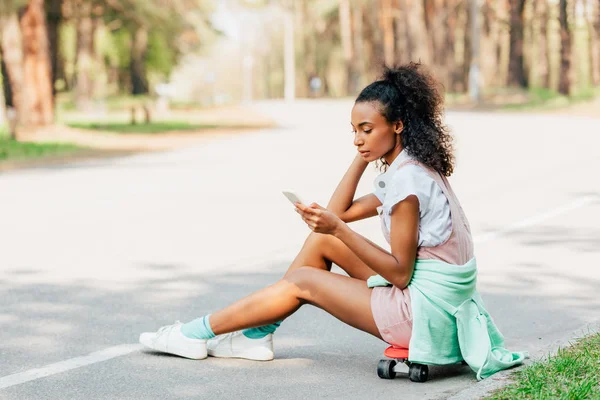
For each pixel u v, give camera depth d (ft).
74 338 18.34
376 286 15.11
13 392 14.93
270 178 47.98
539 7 196.44
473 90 152.46
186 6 128.36
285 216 34.73
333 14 248.93
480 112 131.23
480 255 26.43
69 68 161.17
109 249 28.60
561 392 12.93
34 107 91.04
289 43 238.48
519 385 13.52
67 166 59.98
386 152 14.80
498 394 13.28
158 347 16.83
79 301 21.68
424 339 14.67
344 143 74.08
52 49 116.67
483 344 14.82
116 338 18.33
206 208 37.40
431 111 14.75
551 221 31.96
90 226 33.45
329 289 15.24
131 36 139.54
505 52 236.02
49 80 92.32
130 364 16.46
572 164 50.01
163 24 116.67
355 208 15.99
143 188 45.37
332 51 266.16
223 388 15.02
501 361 14.80
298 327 19.07
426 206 14.51
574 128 85.71
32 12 91.20
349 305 15.07
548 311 20.08
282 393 14.73
